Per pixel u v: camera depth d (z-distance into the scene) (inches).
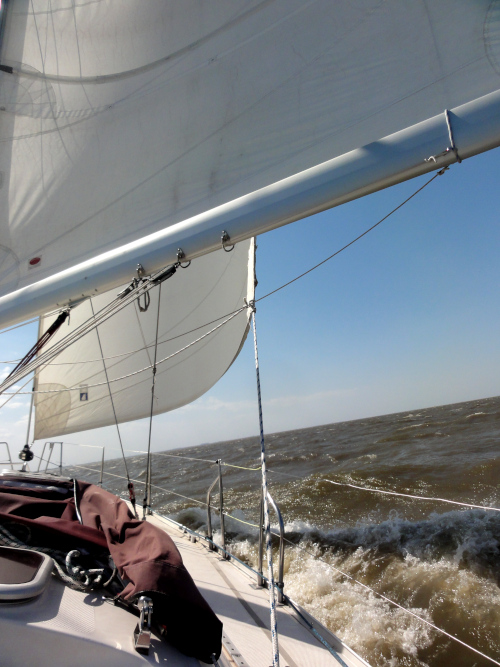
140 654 47.8
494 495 282.5
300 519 269.4
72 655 44.4
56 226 89.4
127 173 86.5
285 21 78.6
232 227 67.1
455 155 55.7
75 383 209.2
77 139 92.0
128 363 204.1
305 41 76.4
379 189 61.4
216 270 195.0
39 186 92.0
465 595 151.8
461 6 65.5
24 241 90.5
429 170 58.3
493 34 63.3
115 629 50.0
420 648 126.4
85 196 88.8
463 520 222.8
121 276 73.9
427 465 406.6
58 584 55.1
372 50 71.0
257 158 76.0
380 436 807.1
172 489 479.8
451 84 65.1
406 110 67.2
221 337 191.8
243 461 758.5
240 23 82.4
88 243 86.2
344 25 73.6
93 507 79.0
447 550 191.2
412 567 179.3
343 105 71.6
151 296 202.2
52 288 78.1
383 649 127.9
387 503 284.2
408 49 68.5
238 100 80.3
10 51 98.9
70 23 97.1
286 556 201.3
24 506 79.0
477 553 181.9
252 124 78.0
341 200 62.6
